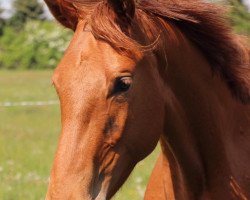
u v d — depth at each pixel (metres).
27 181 15.72
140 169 16.70
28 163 18.59
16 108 35.81
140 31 6.00
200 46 6.64
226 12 6.82
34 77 63.69
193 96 6.57
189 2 6.53
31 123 29.58
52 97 42.00
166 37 6.32
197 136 6.68
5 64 78.38
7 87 51.56
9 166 18.00
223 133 6.79
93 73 5.47
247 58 7.09
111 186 5.66
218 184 6.75
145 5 6.29
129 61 5.62
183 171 6.75
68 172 5.31
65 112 5.45
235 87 6.84
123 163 5.73
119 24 5.84
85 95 5.42
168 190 7.06
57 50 76.56
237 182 6.77
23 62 77.56
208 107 6.68
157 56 6.15
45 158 19.62
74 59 5.57
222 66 6.73
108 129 5.53
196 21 6.49
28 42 77.75
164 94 6.23
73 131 5.39
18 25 81.44
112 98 5.51
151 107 5.88
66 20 6.26
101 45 5.59
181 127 6.55
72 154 5.35
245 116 7.07
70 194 5.27
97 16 5.73
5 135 25.25
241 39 7.16
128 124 5.65
